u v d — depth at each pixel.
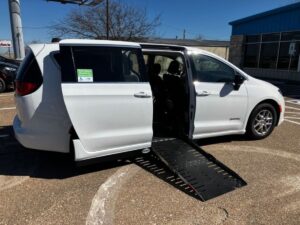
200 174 3.57
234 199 3.14
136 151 3.81
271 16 18.25
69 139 3.52
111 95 3.43
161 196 3.19
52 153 4.38
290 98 10.30
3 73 10.15
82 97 3.27
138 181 3.53
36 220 2.75
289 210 2.94
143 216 2.83
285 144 4.92
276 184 3.49
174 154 3.93
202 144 4.86
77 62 3.31
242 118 4.78
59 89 3.37
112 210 2.93
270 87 5.08
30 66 3.42
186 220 2.78
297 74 16.62
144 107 3.67
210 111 4.38
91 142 3.41
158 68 5.01
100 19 24.56
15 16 16.69
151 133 3.79
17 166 3.94
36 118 3.43
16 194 3.21
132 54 3.67
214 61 4.47
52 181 3.52
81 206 2.99
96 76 3.39
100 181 3.53
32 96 3.37
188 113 4.31
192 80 4.21
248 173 3.78
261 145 4.85
